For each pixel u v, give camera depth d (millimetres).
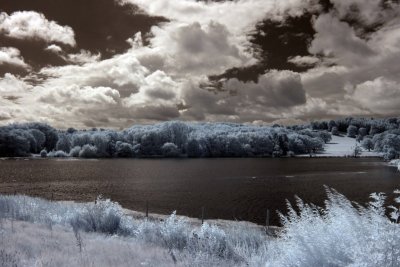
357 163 175375
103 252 10008
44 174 110562
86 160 193000
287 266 6082
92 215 17016
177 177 101812
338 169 134375
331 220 6488
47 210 21609
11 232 12461
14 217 17594
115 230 16516
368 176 106188
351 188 74938
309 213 6855
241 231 13164
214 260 9328
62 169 130750
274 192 69250
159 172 119000
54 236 12586
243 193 67750
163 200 58594
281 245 7172
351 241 5730
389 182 88625
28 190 73375
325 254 5758
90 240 12305
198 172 119000
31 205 21516
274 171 123875
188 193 67875
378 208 5738
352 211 6215
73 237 12664
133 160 194500
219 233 12148
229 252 10594
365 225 5801
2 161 176875
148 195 65000
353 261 5402
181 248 12039
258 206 52656
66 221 17625
